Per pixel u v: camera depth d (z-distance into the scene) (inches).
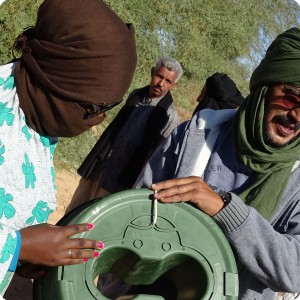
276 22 473.7
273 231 79.9
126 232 73.0
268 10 465.4
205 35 412.5
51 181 73.0
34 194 68.9
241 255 78.9
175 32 377.1
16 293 151.2
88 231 71.7
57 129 68.8
